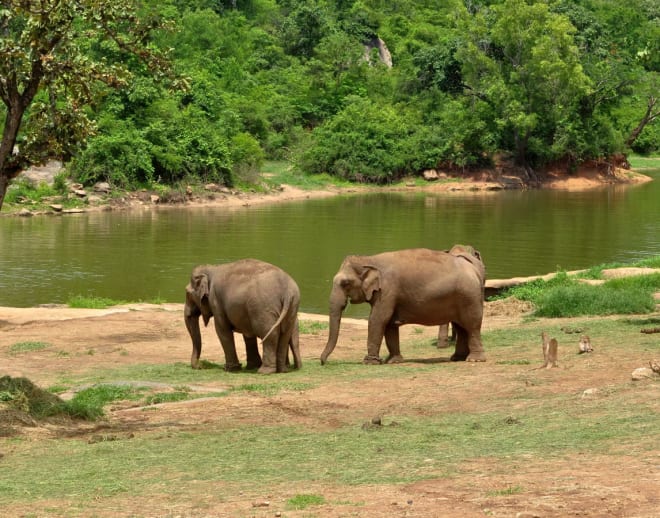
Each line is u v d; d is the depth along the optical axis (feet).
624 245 116.16
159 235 124.67
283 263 100.58
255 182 188.24
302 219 146.51
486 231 131.34
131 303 73.26
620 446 22.81
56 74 33.01
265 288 43.04
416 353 48.80
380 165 214.48
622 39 331.36
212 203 170.71
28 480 24.03
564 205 173.88
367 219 147.02
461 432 26.40
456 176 221.66
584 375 34.58
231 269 44.29
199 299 44.70
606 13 346.54
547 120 230.27
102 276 92.58
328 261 101.91
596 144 233.76
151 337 56.24
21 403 32.55
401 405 32.12
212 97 209.15
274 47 283.59
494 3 339.77
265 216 151.02
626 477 19.81
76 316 64.08
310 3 322.55
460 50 233.76
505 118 224.33
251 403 34.55
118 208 158.71
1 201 33.99
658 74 286.25
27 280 89.97
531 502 18.40
